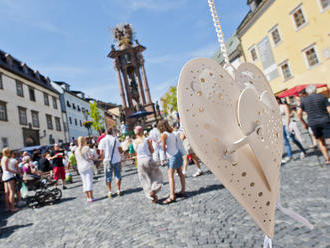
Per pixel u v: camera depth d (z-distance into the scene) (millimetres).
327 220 2492
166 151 4500
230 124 762
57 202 6484
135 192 5938
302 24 17281
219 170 706
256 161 769
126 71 28359
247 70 929
